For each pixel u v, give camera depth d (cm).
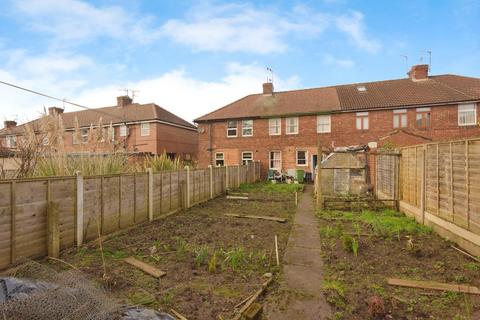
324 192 1258
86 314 229
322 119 2005
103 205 599
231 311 312
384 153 964
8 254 413
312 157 2006
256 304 323
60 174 596
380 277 409
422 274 418
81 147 732
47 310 217
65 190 511
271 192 1447
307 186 1770
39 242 462
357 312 314
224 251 524
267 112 2164
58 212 482
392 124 1816
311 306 328
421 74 2027
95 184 578
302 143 2045
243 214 888
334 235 639
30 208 447
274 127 2139
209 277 405
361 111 1889
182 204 946
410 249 518
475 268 437
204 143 2344
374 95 1986
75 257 479
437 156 651
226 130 2278
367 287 375
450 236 583
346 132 1928
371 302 312
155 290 361
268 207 1028
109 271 419
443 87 1828
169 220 794
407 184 858
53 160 621
